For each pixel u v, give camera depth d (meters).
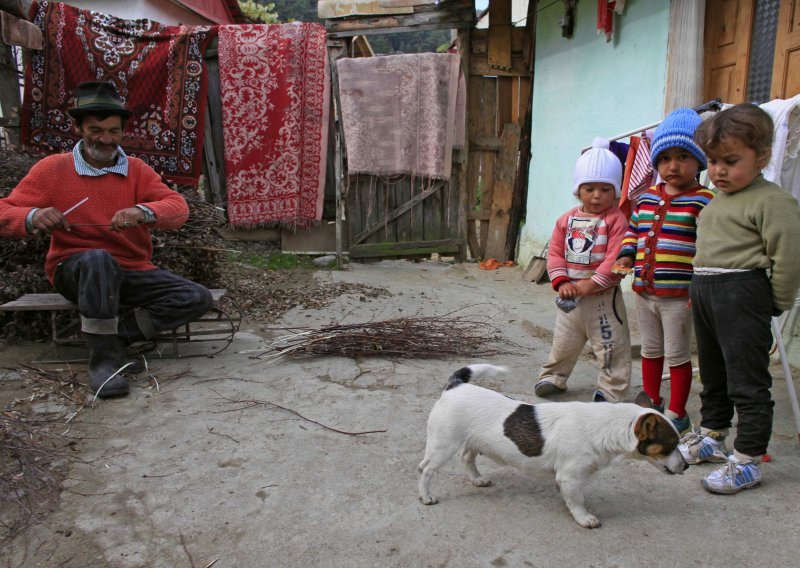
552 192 7.11
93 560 2.08
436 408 2.39
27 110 6.47
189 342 4.46
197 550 2.13
